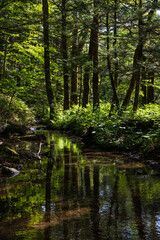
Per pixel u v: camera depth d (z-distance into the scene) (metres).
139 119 10.40
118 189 4.70
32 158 8.03
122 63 12.65
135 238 2.81
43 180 5.42
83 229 3.05
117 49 11.99
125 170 6.33
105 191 4.59
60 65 23.58
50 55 21.86
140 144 9.00
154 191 4.54
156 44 11.19
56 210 3.69
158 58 11.07
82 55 15.70
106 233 2.94
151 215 3.46
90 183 5.14
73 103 22.12
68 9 12.53
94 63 14.87
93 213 3.57
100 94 40.62
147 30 10.98
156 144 8.02
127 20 10.92
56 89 29.72
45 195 4.40
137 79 14.68
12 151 7.44
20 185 5.05
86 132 12.48
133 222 3.24
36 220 3.34
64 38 19.80
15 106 16.23
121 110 12.44
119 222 3.24
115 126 10.80
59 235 2.89
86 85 21.28
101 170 6.35
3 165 6.71
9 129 13.29
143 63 11.23
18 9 16.64
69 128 18.09
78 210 3.67
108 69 12.66
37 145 10.93
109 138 10.27
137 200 4.08
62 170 6.39
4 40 18.88
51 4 20.27
